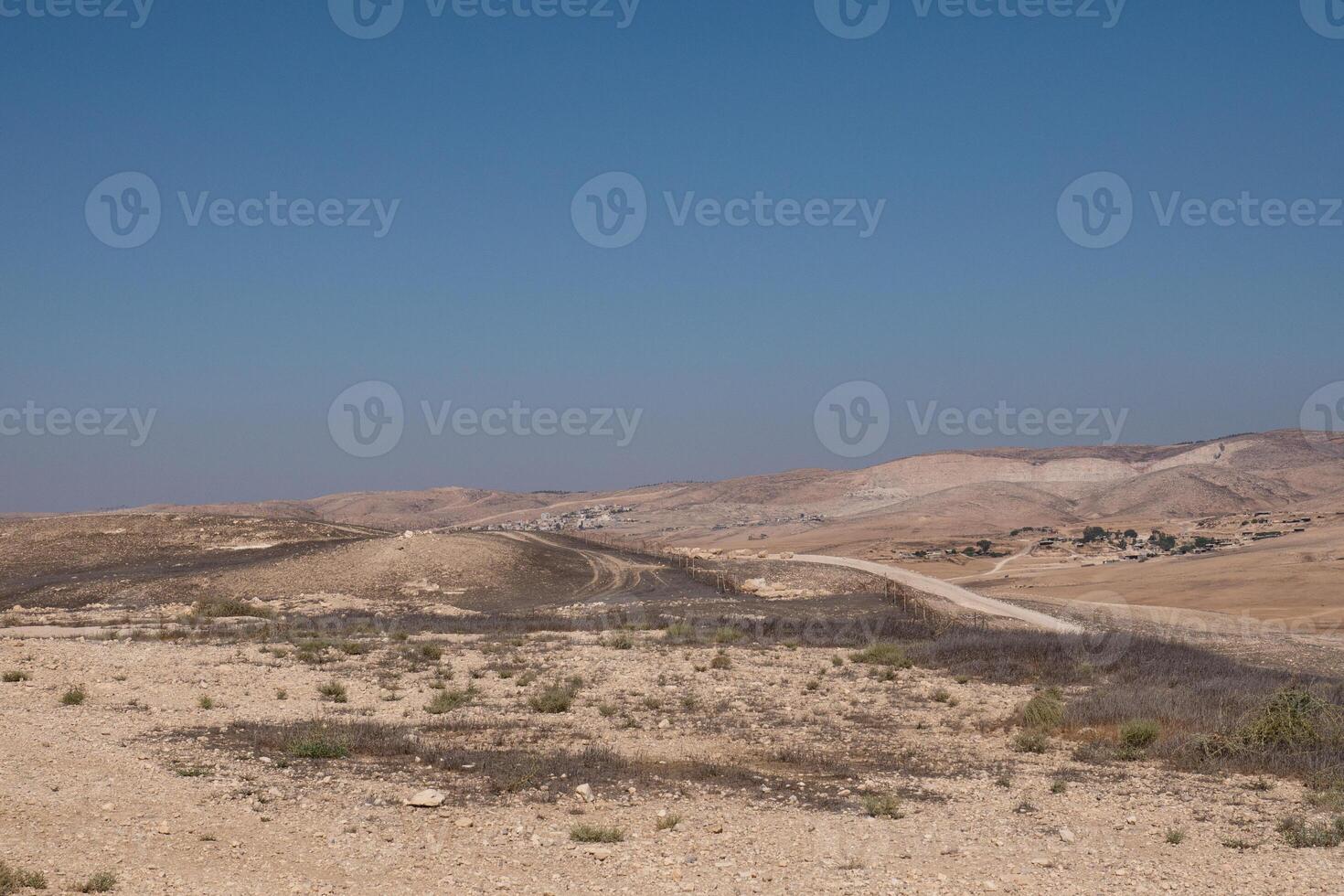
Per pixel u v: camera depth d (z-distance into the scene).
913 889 12.15
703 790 16.53
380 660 31.52
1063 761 19.47
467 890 11.73
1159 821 15.26
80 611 63.34
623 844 13.59
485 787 16.12
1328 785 17.33
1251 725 20.12
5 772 15.31
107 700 23.20
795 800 16.11
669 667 30.95
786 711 24.12
